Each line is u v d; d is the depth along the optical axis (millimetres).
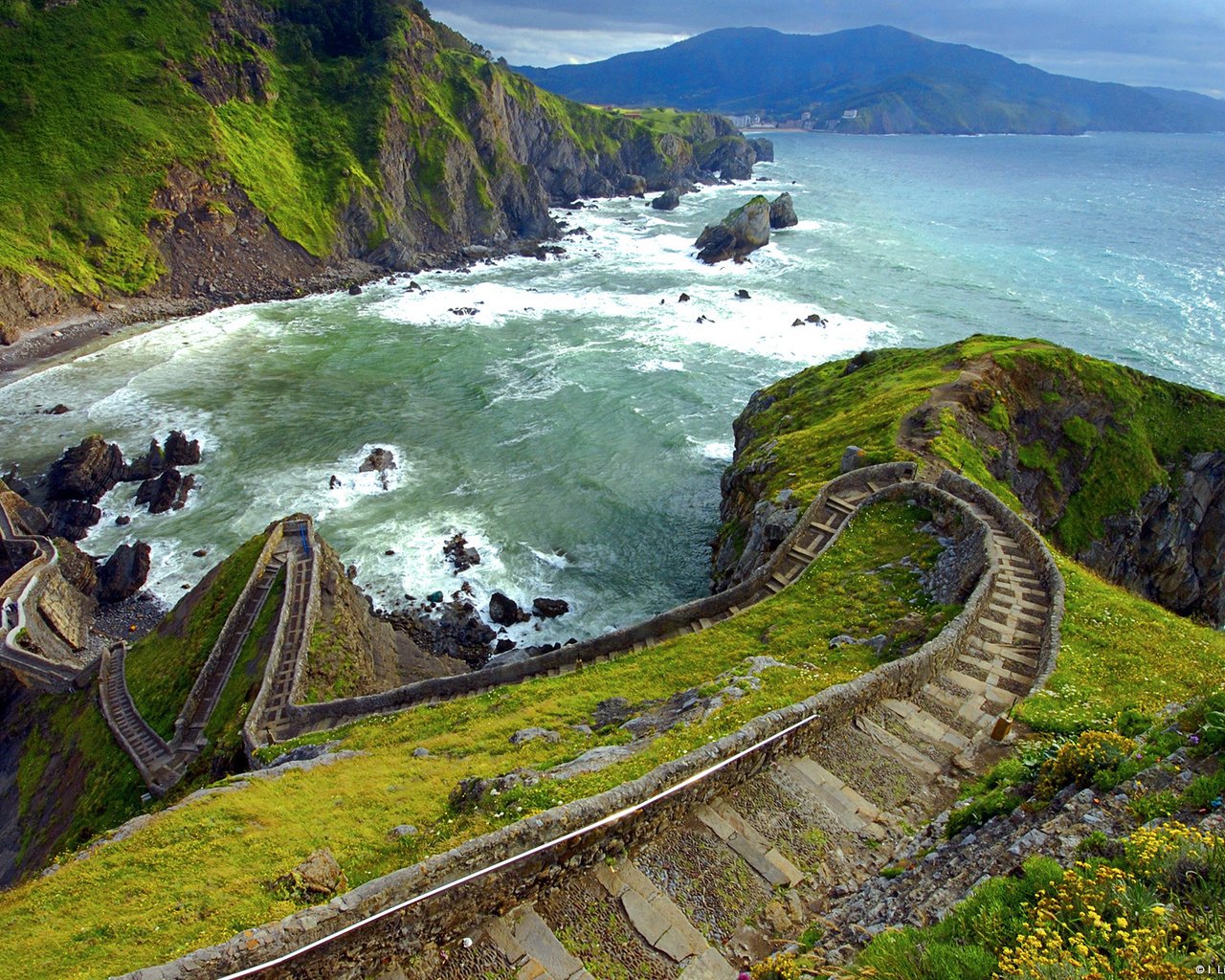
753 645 25203
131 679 36344
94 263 92188
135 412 69250
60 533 52969
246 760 26625
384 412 71125
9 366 76438
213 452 63344
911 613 25172
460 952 11375
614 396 74500
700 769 14273
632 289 110000
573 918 11992
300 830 16016
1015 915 8898
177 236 100500
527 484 59688
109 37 111938
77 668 38656
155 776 28984
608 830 12797
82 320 86688
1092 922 8016
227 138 110875
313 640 33938
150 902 13672
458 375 79375
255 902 12977
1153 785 10828
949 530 30672
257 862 14734
